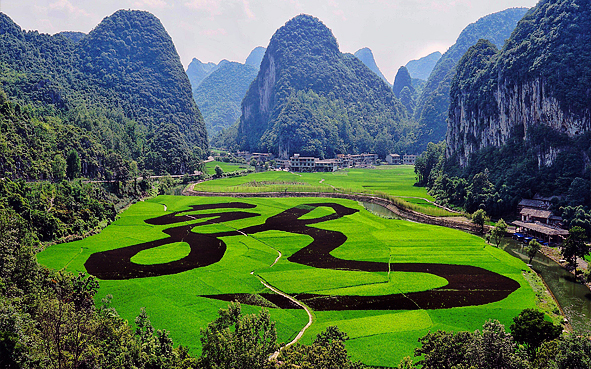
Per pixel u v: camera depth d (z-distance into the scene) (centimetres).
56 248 10006
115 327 4678
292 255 9738
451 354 4334
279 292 7456
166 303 6881
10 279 5516
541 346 4459
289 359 4147
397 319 6309
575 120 13875
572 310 6794
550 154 14125
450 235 11706
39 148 14388
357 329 5953
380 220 13912
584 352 3909
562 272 8781
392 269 8712
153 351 4466
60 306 4366
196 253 9844
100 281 7900
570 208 11788
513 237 11688
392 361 5119
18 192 10762
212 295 7262
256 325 4441
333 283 7831
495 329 4288
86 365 4028
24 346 3891
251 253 9862
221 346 4059
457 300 7062
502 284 7819
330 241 11012
